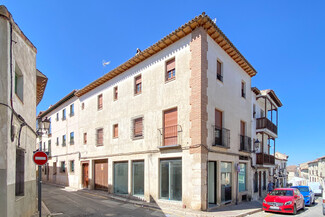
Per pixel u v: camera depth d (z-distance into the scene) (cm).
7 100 626
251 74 1786
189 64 1230
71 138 2342
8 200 607
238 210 1158
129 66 1616
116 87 1766
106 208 1171
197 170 1105
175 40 1319
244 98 1669
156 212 1077
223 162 1319
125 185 1548
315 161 5794
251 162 1658
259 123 1961
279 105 2469
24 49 859
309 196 1689
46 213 1023
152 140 1372
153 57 1452
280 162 3834
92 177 1905
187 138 1181
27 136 877
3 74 629
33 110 1022
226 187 1320
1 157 601
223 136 1312
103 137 1816
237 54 1480
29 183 905
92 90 2044
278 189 1343
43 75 1280
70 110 2408
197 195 1088
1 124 609
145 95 1471
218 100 1309
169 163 1270
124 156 1566
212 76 1268
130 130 1549
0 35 636
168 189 1254
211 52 1277
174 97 1282
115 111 1722
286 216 1124
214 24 1214
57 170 2595
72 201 1391
